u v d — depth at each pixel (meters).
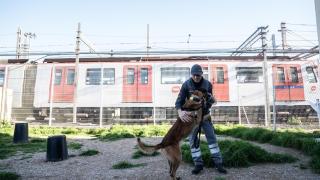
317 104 11.52
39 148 8.53
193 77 4.91
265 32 16.92
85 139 10.84
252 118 17.72
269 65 18.09
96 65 18.25
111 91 17.89
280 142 8.05
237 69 18.20
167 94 17.86
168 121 17.66
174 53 18.14
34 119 17.56
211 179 4.69
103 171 5.41
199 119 4.64
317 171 4.98
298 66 18.17
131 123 17.53
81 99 17.84
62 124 16.67
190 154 5.89
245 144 6.18
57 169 5.70
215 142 5.16
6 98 17.19
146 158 6.52
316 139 7.36
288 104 17.67
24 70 18.11
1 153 7.63
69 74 18.08
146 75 18.11
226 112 17.67
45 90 17.81
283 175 4.84
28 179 4.95
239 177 4.75
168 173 5.05
